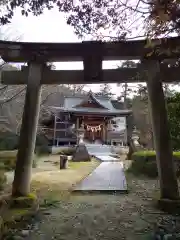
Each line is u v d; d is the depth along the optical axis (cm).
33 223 344
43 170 998
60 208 427
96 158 1578
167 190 402
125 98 3195
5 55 446
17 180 423
